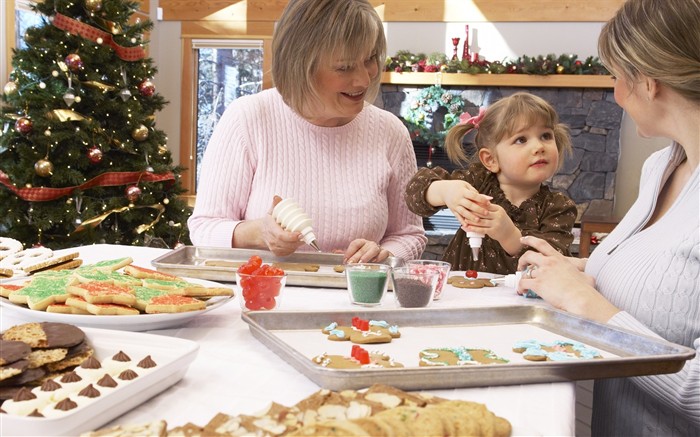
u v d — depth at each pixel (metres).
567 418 0.74
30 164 3.77
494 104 2.20
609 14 5.57
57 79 3.90
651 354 0.93
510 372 0.82
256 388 0.80
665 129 1.20
